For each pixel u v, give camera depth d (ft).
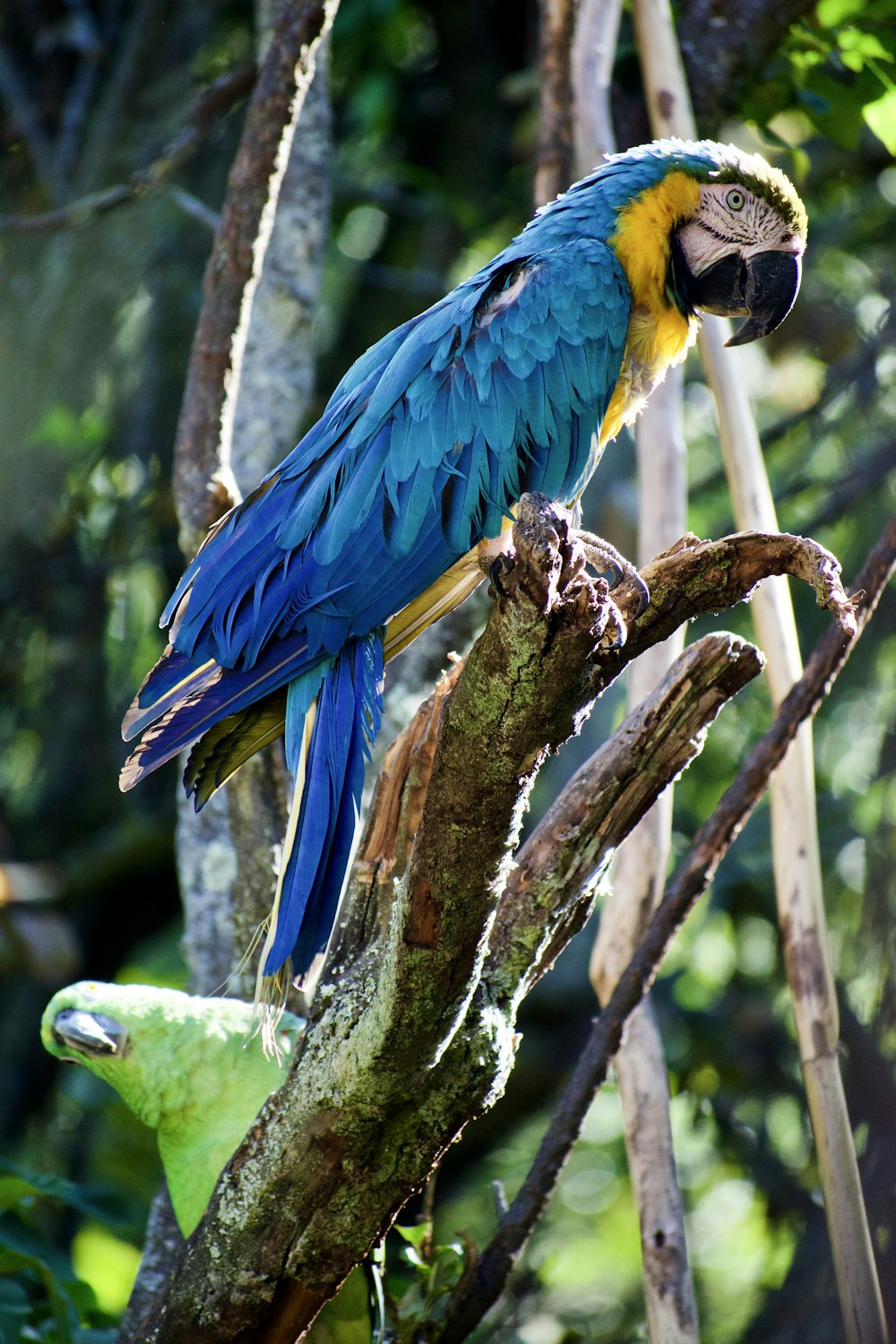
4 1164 28.12
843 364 46.75
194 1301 19.66
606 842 19.83
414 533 23.18
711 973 50.14
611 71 34.01
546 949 20.71
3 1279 26.50
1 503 47.96
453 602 24.93
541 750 16.48
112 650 52.19
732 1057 45.68
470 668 16.33
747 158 27.07
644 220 25.98
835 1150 23.65
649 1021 25.62
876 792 39.11
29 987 51.26
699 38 35.12
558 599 15.61
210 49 50.11
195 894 29.89
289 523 22.99
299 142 34.32
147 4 47.03
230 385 26.73
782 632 25.59
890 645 44.29
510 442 23.84
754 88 36.50
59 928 43.96
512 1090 46.47
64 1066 51.01
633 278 25.72
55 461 48.91
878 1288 23.32
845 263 51.26
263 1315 19.62
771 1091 45.39
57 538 50.01
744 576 18.74
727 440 27.20
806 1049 24.32
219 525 23.95
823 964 24.50
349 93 51.70
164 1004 24.49
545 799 45.52
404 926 17.22
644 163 26.58
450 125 53.47
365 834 20.44
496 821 16.71
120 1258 41.78
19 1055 50.70
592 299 24.73
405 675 30.86
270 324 33.40
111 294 47.75
